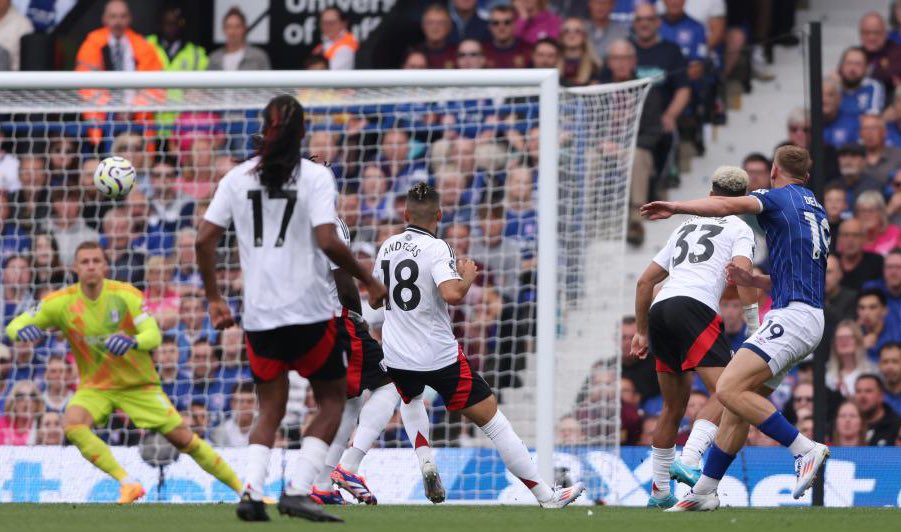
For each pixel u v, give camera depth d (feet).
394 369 84.84
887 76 151.53
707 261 88.53
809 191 80.53
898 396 133.39
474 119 143.84
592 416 126.11
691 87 151.64
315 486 92.32
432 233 85.35
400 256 84.38
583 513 80.89
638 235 147.43
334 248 61.36
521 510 84.89
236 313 134.82
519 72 104.17
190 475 108.78
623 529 64.34
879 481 112.16
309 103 115.44
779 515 78.69
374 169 142.41
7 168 143.43
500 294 135.74
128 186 94.99
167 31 157.89
